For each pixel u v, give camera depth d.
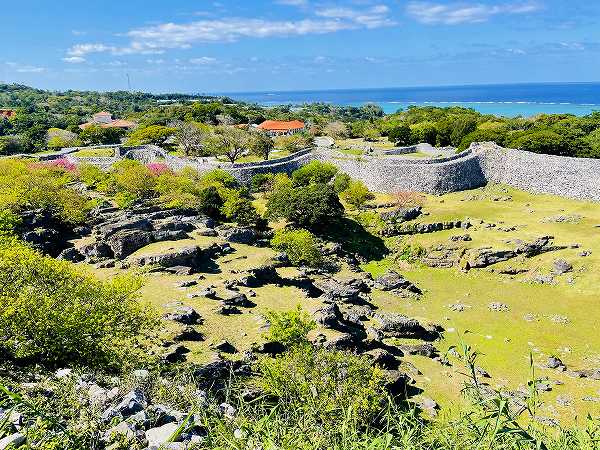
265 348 30.75
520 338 42.69
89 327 22.59
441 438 7.46
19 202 49.78
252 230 58.56
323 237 65.25
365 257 63.19
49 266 24.84
